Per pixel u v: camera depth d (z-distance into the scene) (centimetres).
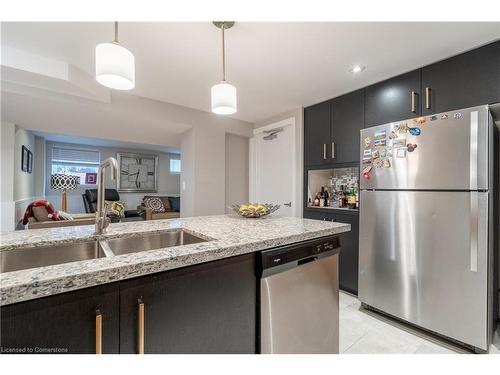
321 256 137
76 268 69
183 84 246
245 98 284
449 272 167
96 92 234
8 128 299
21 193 356
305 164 312
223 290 97
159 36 167
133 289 76
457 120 165
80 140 531
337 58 195
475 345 157
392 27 156
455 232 165
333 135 277
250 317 106
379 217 207
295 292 123
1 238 111
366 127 244
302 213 311
